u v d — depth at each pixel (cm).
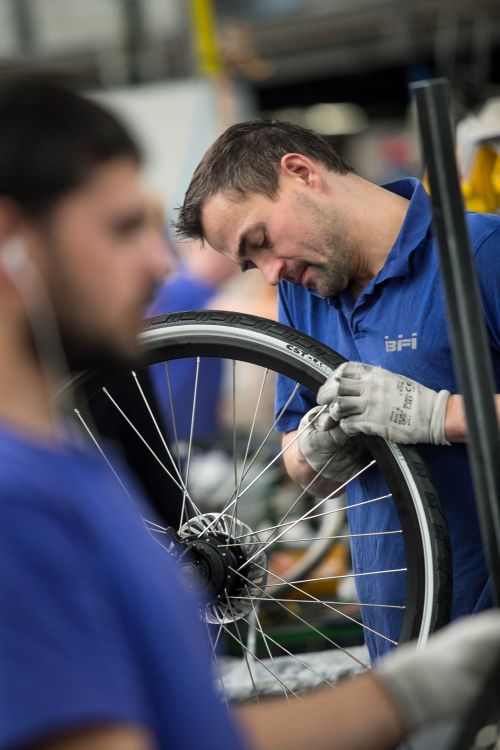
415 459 307
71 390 331
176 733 149
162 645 149
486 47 868
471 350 230
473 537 319
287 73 1007
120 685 139
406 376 315
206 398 651
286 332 326
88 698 136
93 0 897
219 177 315
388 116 1300
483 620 182
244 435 674
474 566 319
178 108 805
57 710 134
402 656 182
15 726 133
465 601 320
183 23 888
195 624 159
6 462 144
